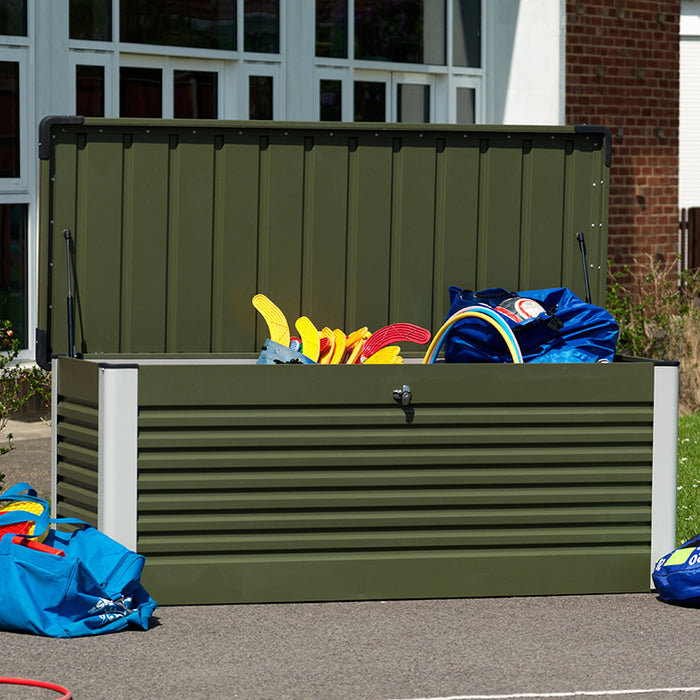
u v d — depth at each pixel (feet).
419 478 20.94
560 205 25.79
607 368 21.35
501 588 21.30
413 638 18.98
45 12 37.73
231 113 42.22
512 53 47.98
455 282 25.59
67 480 21.54
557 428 21.29
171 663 17.71
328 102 44.55
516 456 21.17
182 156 24.40
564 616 20.25
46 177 23.65
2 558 18.98
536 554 21.36
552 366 21.17
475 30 48.49
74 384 21.22
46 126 23.50
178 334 24.68
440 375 20.88
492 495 21.15
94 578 19.04
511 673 17.43
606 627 19.65
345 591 20.88
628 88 49.29
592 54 48.01
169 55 40.63
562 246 25.88
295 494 20.66
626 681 17.15
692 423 39.50
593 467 21.45
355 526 20.83
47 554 18.99
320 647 18.51
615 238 49.70
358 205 25.17
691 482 31.09
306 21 43.34
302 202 24.94
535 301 23.26
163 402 20.25
